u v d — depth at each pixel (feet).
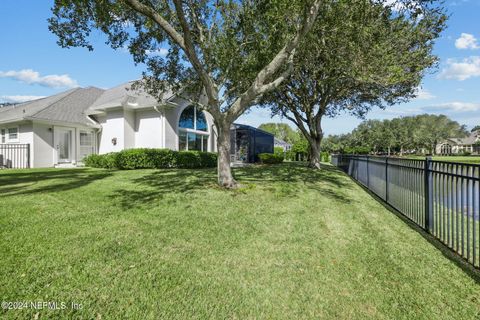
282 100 56.80
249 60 29.96
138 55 31.19
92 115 60.08
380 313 8.68
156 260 11.52
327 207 22.18
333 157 91.66
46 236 13.29
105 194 23.22
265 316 8.43
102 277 9.96
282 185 31.32
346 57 32.40
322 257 12.57
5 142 54.85
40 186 26.68
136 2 22.47
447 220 14.12
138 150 47.16
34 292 8.85
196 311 8.48
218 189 26.66
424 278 10.78
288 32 26.94
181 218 17.31
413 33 34.27
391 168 24.16
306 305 9.01
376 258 12.55
